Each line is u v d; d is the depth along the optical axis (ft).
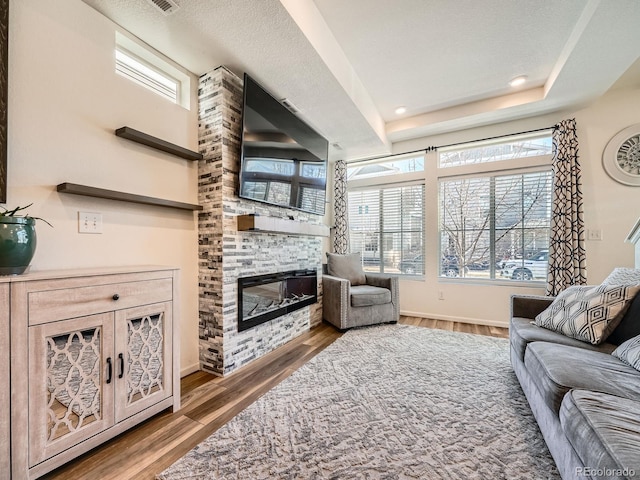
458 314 12.41
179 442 4.63
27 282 3.69
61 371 4.04
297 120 9.72
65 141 5.15
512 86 9.98
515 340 6.57
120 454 4.36
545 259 11.19
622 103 9.94
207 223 7.54
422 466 4.09
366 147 13.08
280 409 5.57
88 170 5.47
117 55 6.41
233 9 5.50
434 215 13.04
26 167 4.67
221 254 7.27
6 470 3.50
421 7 6.64
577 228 10.07
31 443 3.68
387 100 10.98
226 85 7.47
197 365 7.53
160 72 7.20
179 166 7.27
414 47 8.04
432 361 7.91
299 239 10.80
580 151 10.39
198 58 7.03
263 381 6.82
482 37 7.61
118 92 5.99
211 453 4.36
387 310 11.79
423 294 13.19
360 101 9.73
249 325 7.91
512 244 11.74
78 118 5.33
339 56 7.99
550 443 4.14
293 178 9.67
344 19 7.04
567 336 5.71
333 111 9.67
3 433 3.49
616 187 9.97
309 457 4.27
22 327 3.64
